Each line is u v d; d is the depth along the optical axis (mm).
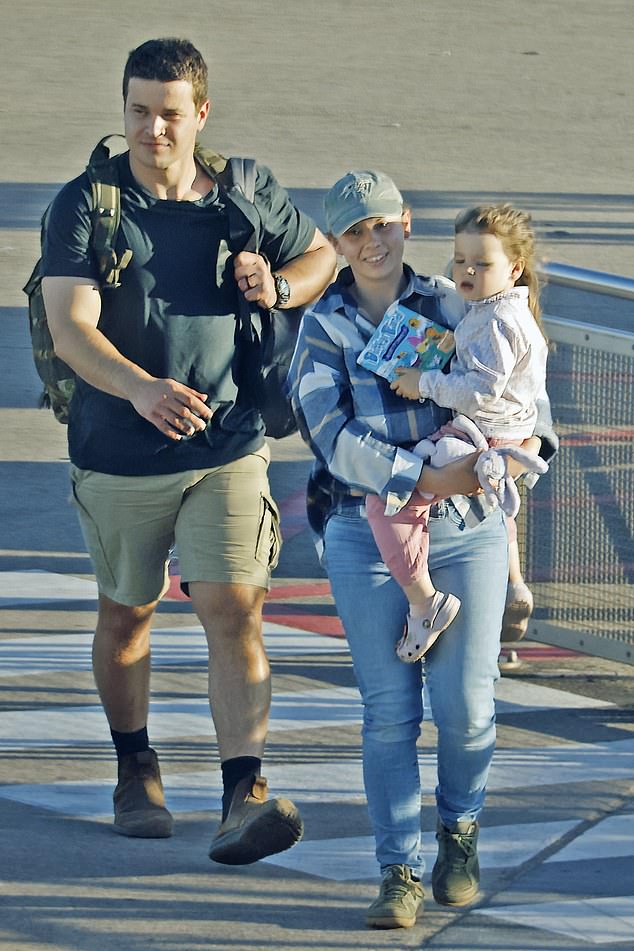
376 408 13828
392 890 14312
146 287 15391
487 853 15844
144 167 15281
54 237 15297
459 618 14008
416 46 99312
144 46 15188
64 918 14445
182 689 20469
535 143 69500
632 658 20609
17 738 18797
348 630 14273
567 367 20344
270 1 116000
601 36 107000
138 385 14852
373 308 14102
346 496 14203
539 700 20141
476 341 13633
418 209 53562
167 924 14352
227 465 15641
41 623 22844
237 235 15539
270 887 15109
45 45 94000
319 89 82125
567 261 46781
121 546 15883
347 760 18250
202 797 17266
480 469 13430
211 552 15562
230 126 70250
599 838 16219
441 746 14438
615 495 20406
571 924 14398
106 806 16984
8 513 27641
